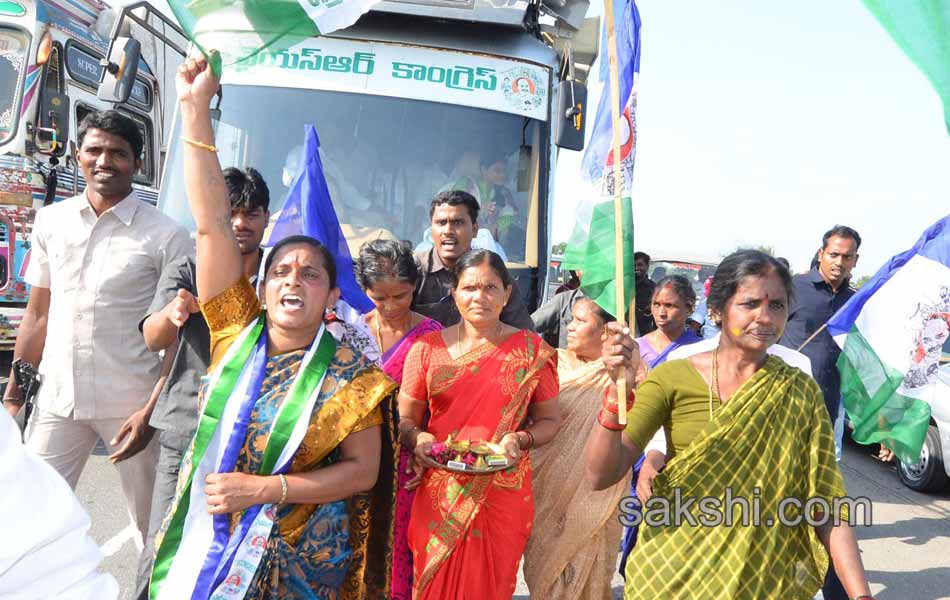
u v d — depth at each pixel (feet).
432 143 16.28
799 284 17.31
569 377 10.95
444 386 9.70
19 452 4.01
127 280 10.43
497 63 16.81
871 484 23.27
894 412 11.98
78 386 10.39
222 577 6.45
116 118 10.30
